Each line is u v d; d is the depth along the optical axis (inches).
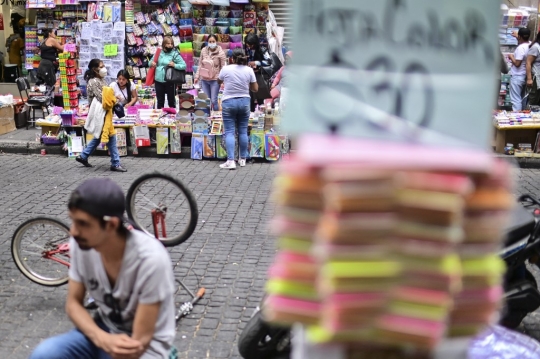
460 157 60.9
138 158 514.6
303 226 63.6
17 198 387.5
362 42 63.9
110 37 701.9
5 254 290.5
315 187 62.2
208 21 717.3
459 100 63.0
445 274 60.0
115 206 119.7
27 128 621.9
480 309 65.9
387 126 62.9
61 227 249.0
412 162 60.2
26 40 746.2
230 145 472.7
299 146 63.6
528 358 140.9
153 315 124.9
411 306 61.2
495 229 64.0
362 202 58.7
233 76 463.2
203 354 205.9
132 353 124.3
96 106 456.4
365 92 63.9
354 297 60.5
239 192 406.0
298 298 64.8
